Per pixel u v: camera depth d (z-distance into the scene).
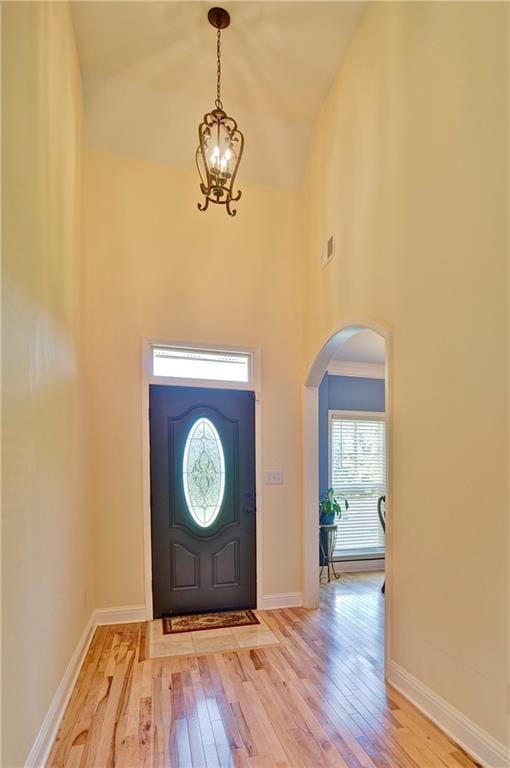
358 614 3.61
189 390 3.74
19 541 1.63
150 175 3.75
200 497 3.70
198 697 2.35
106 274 3.59
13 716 1.52
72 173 2.88
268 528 3.84
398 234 2.51
